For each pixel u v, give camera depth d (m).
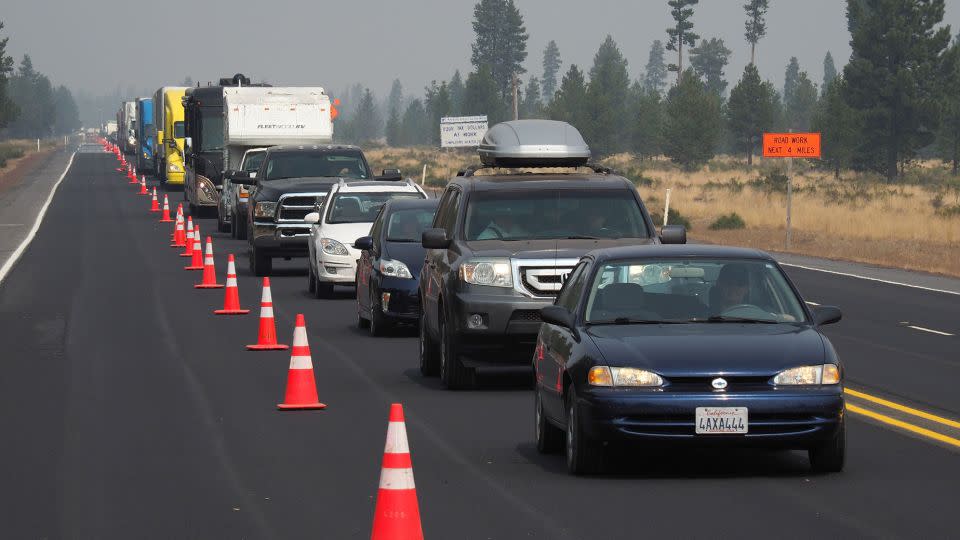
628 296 30.33
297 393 37.69
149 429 34.56
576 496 26.55
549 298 40.44
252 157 106.75
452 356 40.97
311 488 27.59
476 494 26.80
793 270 85.44
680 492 26.81
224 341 52.78
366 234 68.31
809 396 27.31
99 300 67.56
